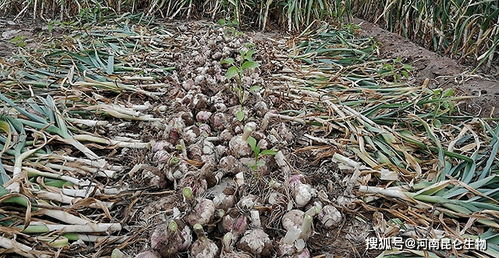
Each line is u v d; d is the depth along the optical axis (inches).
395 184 33.4
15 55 55.1
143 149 36.6
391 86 51.9
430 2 68.7
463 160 34.3
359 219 30.5
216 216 27.0
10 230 26.2
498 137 36.0
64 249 26.3
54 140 35.5
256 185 30.9
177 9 85.0
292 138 38.2
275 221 28.5
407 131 40.4
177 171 31.3
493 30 59.7
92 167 33.3
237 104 43.0
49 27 67.9
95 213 29.8
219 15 84.4
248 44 56.7
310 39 69.6
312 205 29.0
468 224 28.9
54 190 30.2
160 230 25.1
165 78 51.8
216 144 36.8
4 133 35.5
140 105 44.7
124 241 27.1
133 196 30.6
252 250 25.7
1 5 85.0
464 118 44.0
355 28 74.0
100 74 50.7
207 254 24.7
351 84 52.0
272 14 84.0
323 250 28.2
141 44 64.1
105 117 41.8
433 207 30.1
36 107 38.2
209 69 49.6
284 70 56.6
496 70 61.3
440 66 60.7
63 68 52.3
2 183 29.9
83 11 76.0
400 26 77.4
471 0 61.3
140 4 89.4
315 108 44.9
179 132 36.2
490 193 30.8
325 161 36.2
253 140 31.8
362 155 36.1
